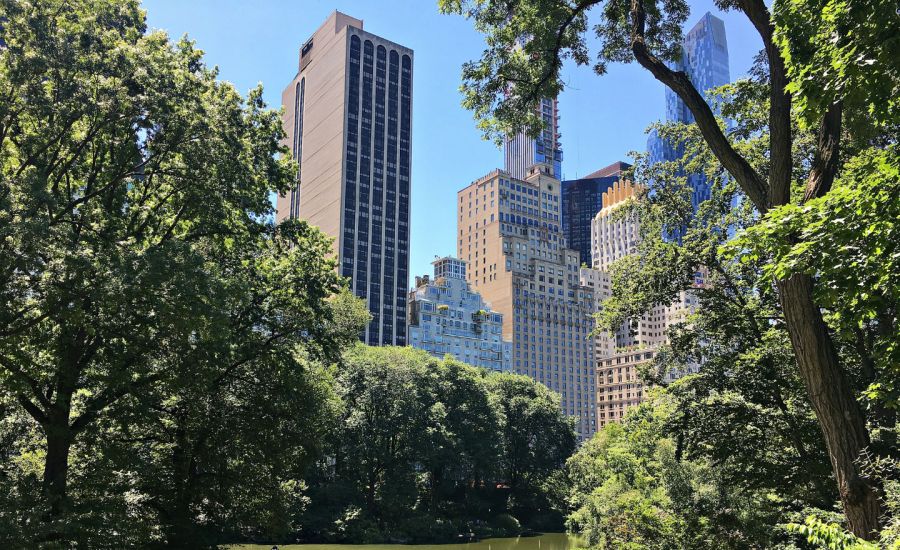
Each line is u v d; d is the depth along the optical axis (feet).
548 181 612.29
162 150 75.87
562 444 324.80
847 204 29.63
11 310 59.06
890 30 27.32
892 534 29.14
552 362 562.25
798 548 61.87
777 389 70.08
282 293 95.30
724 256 34.50
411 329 484.74
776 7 32.55
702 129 41.29
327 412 110.11
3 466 75.05
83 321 60.44
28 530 55.67
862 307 32.48
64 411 71.56
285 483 107.34
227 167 78.38
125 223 82.02
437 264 540.11
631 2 48.26
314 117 570.46
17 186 61.11
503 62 57.21
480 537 254.68
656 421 90.48
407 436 230.48
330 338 101.09
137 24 80.84
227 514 97.09
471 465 282.36
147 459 93.04
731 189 76.28
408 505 238.07
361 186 524.11
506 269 561.84
